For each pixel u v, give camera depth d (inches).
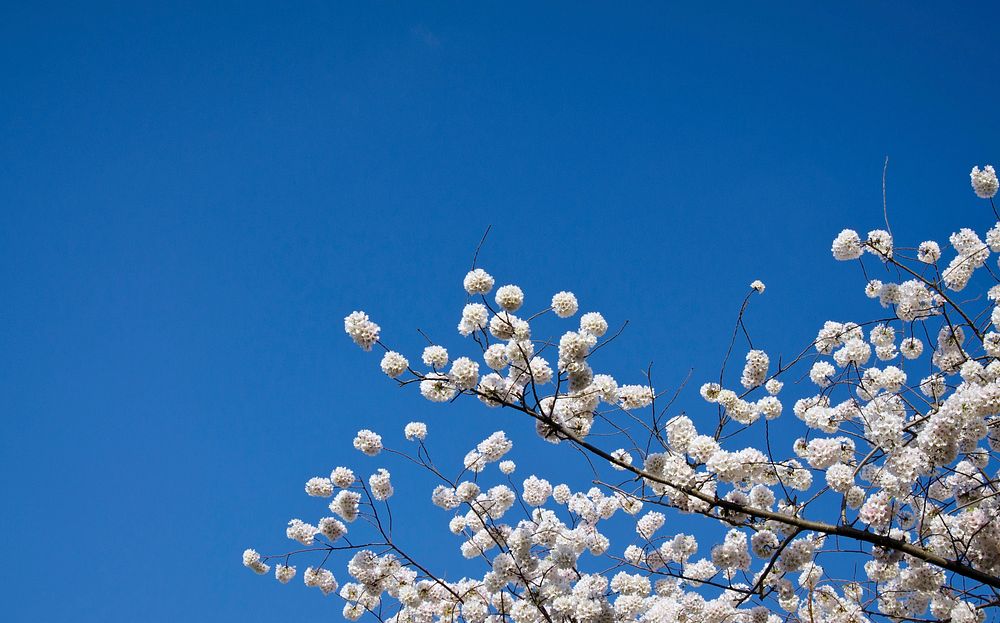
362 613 310.5
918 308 294.5
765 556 276.8
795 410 297.1
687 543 299.1
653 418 272.8
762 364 286.8
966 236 294.5
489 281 278.2
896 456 269.1
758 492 280.5
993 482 273.4
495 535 296.5
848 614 286.0
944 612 282.5
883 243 289.7
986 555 276.2
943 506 283.0
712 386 289.9
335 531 300.7
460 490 298.0
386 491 301.1
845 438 286.2
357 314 277.3
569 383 276.8
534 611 287.0
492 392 273.9
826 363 298.5
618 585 292.7
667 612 288.7
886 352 298.8
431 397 277.7
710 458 271.9
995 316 284.5
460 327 279.3
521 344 277.0
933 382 290.2
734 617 289.7
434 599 304.5
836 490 269.7
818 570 287.4
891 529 273.9
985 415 270.7
